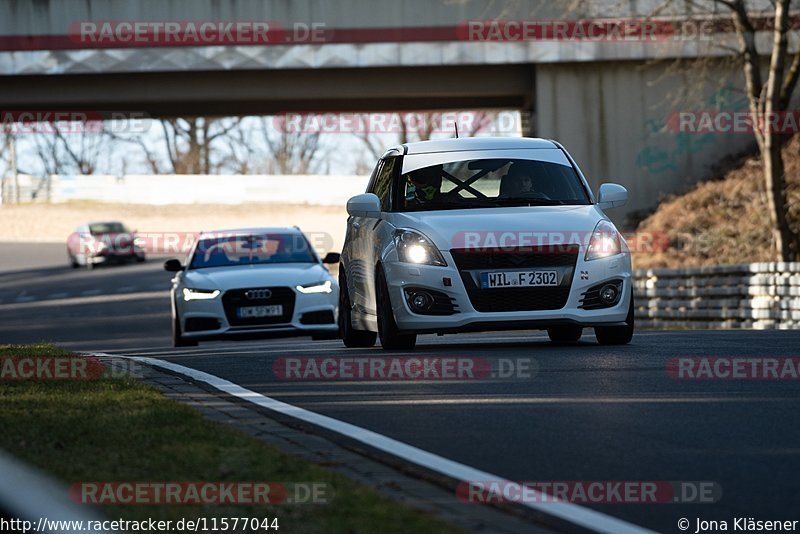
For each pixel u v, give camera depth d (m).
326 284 58.28
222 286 56.81
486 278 37.75
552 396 27.67
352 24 134.62
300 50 134.12
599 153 139.50
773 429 22.75
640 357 35.53
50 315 141.50
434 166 42.03
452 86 139.38
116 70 134.25
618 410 25.36
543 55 136.62
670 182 139.25
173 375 34.22
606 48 136.88
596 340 44.22
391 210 40.94
